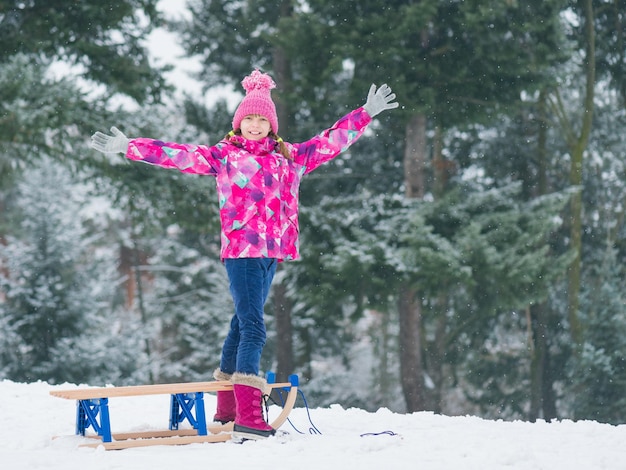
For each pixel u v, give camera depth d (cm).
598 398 2112
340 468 330
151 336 2614
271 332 2480
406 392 2017
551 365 2439
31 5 1458
